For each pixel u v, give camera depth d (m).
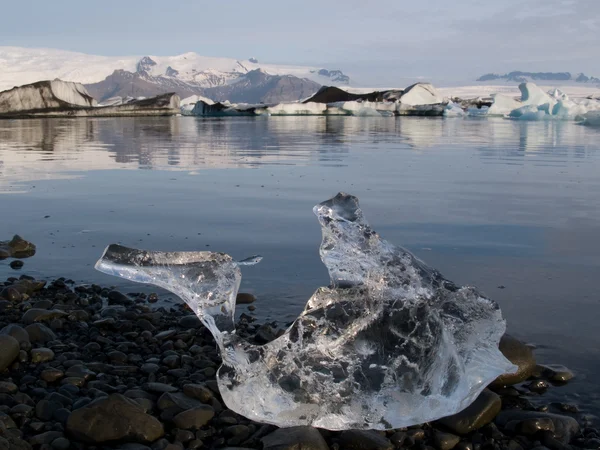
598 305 3.87
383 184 9.48
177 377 2.91
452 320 2.74
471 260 4.93
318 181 9.89
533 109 42.84
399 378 2.62
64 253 5.31
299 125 33.84
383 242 2.84
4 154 15.25
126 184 9.68
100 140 20.88
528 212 6.99
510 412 2.59
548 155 14.66
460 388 2.59
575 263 4.82
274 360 2.68
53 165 12.61
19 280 4.43
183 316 3.81
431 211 7.09
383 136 22.92
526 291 4.14
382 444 2.33
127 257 2.82
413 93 57.66
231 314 2.79
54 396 2.62
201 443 2.34
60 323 3.59
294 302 4.00
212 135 23.95
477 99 78.75
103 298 4.16
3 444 2.13
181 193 8.67
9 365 2.98
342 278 2.79
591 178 10.09
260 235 5.90
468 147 17.38
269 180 10.07
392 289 2.73
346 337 2.69
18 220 6.73
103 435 2.33
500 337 2.79
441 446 2.37
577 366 3.04
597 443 2.38
